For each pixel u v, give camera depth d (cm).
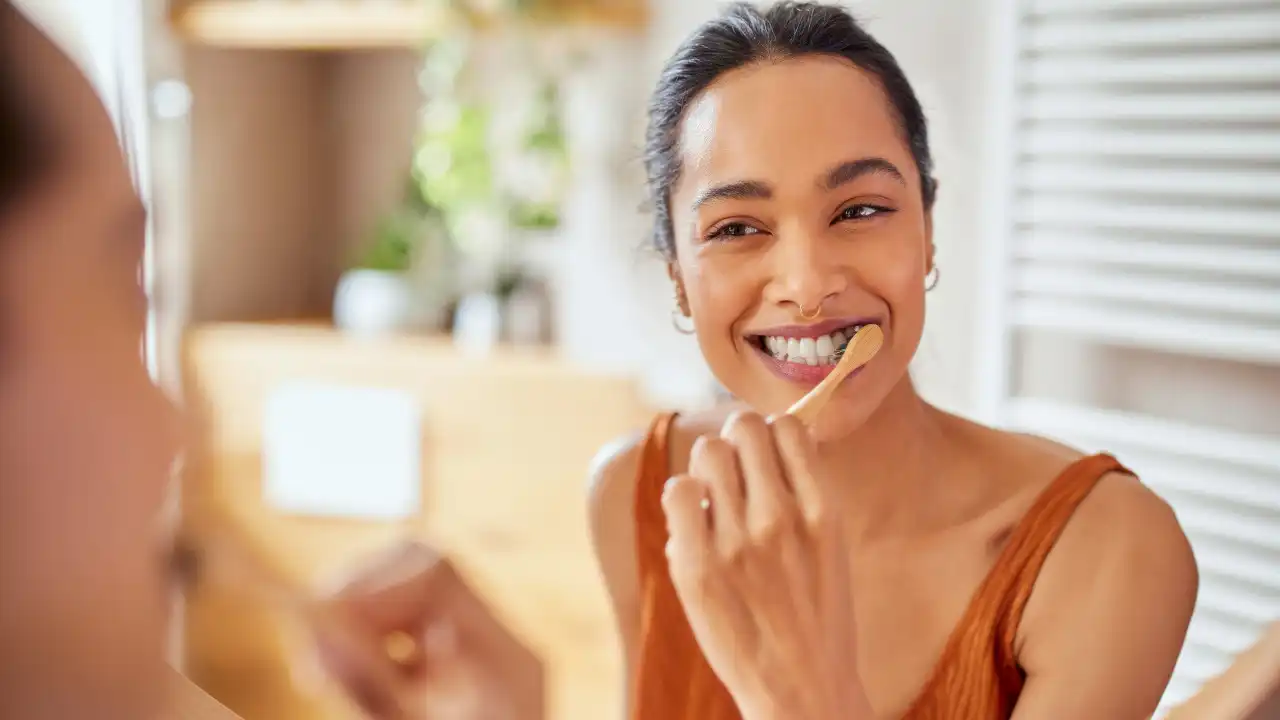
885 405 75
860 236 69
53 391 23
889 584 76
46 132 22
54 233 22
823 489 50
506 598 217
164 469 25
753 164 69
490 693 37
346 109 261
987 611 73
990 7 175
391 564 38
